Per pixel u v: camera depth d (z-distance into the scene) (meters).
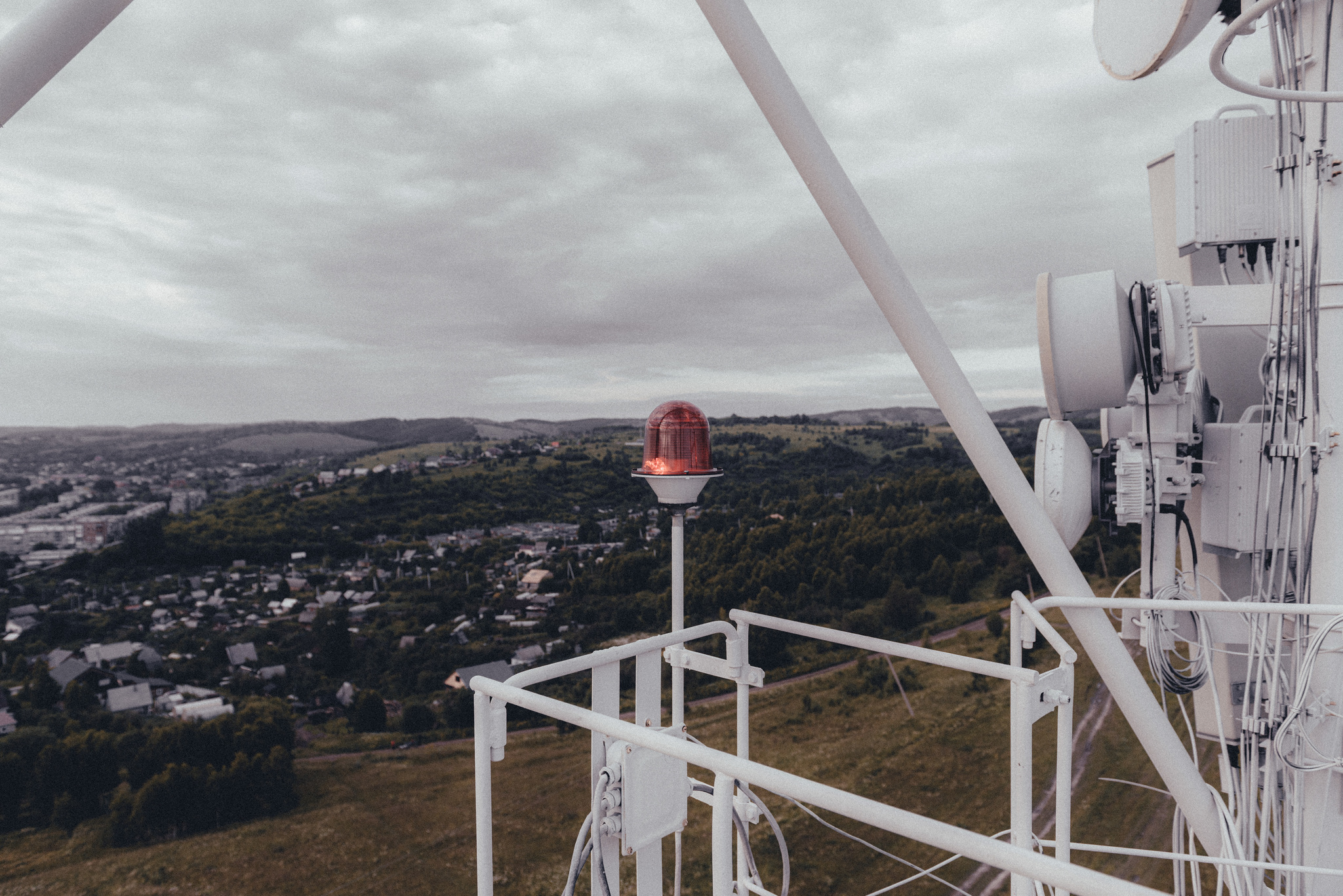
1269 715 2.69
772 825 2.28
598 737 2.04
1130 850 2.03
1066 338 2.77
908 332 2.60
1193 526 3.76
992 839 0.92
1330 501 2.65
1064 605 2.56
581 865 1.99
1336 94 1.87
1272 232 2.98
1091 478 3.00
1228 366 3.80
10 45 1.75
